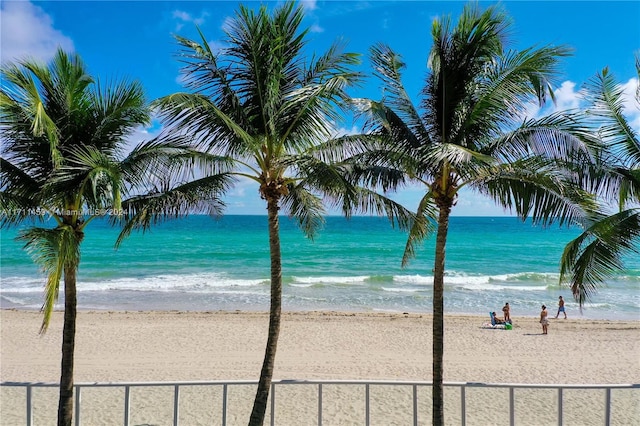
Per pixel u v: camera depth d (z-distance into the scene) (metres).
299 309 24.17
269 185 6.98
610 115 7.24
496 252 53.19
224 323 19.42
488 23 6.41
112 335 17.17
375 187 6.95
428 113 7.03
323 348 15.94
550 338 17.80
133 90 6.66
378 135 6.82
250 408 10.17
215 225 91.31
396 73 7.04
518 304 26.12
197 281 32.19
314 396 10.94
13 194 6.21
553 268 41.66
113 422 9.16
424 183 7.14
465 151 5.57
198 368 13.48
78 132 6.63
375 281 33.41
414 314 22.03
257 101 6.91
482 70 6.70
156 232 73.12
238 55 6.75
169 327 18.56
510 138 6.42
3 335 16.86
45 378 12.37
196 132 6.65
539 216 6.57
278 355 15.01
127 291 28.45
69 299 6.66
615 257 7.00
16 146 6.45
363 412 10.02
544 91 6.19
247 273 36.66
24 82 5.99
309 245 56.75
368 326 19.28
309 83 7.09
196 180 6.90
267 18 6.63
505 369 13.89
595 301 26.83
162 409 9.90
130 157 6.35
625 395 11.05
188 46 6.58
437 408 6.75
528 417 9.76
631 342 17.30
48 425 8.73
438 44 6.66
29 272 35.34
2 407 9.58
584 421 9.59
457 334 18.27
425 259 46.91
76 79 6.57
